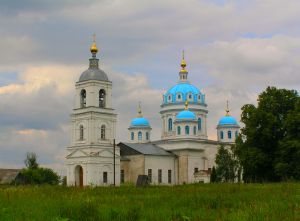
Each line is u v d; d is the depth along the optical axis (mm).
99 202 30453
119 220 23719
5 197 34219
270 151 85188
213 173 116312
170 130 147000
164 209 26938
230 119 149000
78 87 120938
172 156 130625
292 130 80562
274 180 83500
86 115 118062
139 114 155750
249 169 84688
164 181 127562
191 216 24672
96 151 116438
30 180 114812
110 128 120188
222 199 31562
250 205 27453
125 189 45094
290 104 88000
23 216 24188
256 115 84562
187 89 148500
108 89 120875
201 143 133000
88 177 115125
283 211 24500
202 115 148125
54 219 23344
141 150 125875
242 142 88125
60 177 132125
